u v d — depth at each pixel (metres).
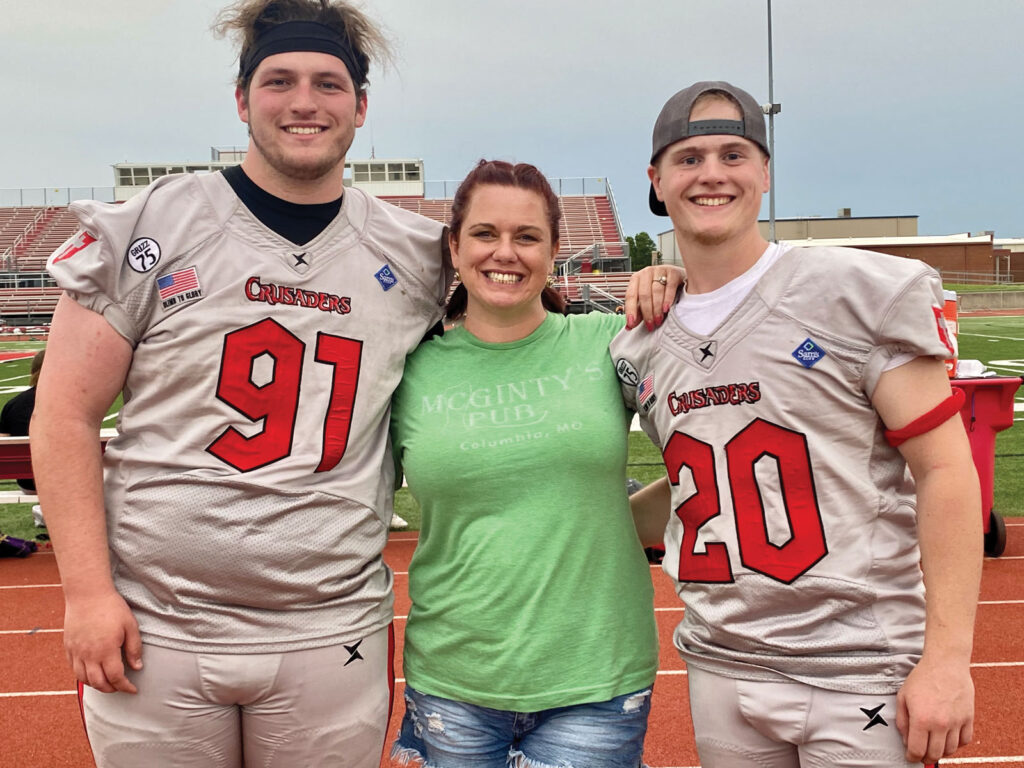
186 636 1.86
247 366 1.91
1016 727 3.25
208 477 1.88
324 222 2.02
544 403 2.04
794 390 1.79
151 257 1.90
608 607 1.99
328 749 1.95
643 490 2.36
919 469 1.77
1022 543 5.59
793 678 1.77
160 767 1.89
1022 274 51.16
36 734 3.41
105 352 1.88
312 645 1.91
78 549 1.83
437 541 2.07
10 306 34.22
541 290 2.16
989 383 4.88
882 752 1.72
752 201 1.88
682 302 1.98
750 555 1.82
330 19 1.99
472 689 1.99
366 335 2.03
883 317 1.72
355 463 2.02
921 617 1.82
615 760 1.95
